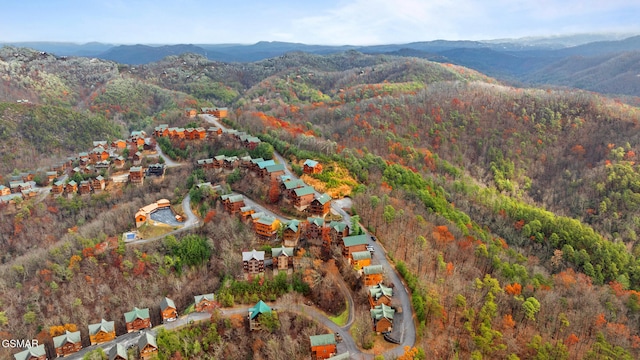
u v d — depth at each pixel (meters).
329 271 171.50
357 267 168.25
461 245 196.00
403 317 147.38
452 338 135.88
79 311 170.75
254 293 165.00
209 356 145.38
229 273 180.00
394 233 192.38
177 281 182.88
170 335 148.88
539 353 130.38
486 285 161.00
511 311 155.75
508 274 180.38
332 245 183.38
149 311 169.00
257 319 150.25
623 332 152.00
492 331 134.50
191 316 161.88
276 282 166.88
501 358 130.88
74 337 153.62
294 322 151.88
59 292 181.62
